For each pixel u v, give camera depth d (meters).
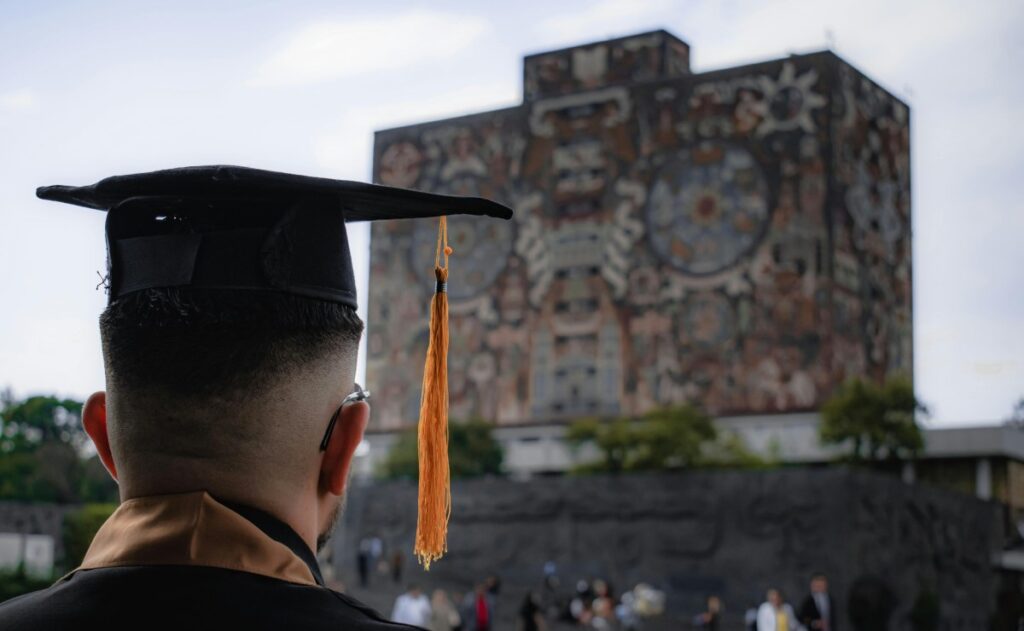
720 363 88.75
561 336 94.44
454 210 2.62
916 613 66.38
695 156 91.69
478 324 97.50
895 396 75.12
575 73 98.25
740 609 65.50
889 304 92.88
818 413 85.06
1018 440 83.69
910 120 97.12
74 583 2.19
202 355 2.26
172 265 2.30
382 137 104.00
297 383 2.30
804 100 88.94
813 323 86.50
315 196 2.40
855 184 90.25
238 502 2.26
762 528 65.94
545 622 63.09
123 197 2.39
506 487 74.50
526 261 96.69
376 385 99.06
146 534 2.20
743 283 88.81
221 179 2.30
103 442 2.42
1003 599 35.56
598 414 92.06
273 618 2.12
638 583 69.06
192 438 2.25
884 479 66.44
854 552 63.59
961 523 72.62
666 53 96.50
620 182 94.19
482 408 96.12
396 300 99.88
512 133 98.94
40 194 2.51
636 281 92.50
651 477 70.12
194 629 2.09
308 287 2.35
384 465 83.19
